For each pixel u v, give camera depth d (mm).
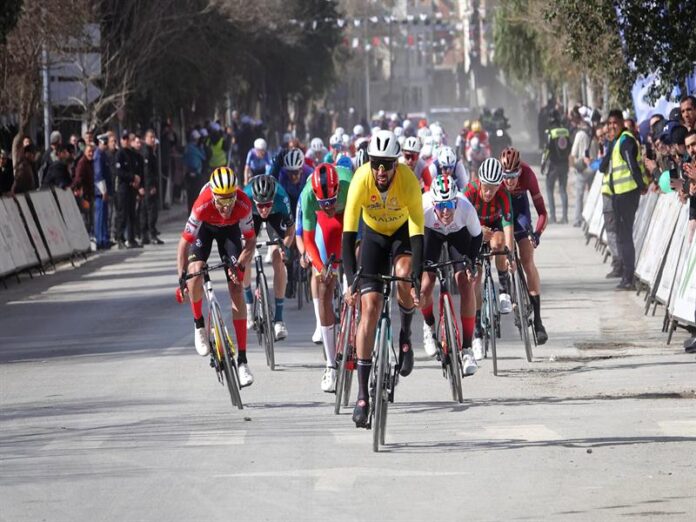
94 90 90375
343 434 24141
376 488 19703
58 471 21438
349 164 37531
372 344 23328
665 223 41094
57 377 32156
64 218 65500
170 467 21469
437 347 28781
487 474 20516
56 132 68438
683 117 38500
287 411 26844
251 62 153875
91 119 89750
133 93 99500
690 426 23875
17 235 57438
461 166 41781
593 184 67625
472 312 28594
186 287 28141
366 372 23328
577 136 74812
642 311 41406
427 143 64875
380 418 22703
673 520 17531
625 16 44781
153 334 39406
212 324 27375
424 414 26062
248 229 28281
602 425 24266
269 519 17984
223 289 51000
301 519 17953
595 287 48031
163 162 105188
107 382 31109
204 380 31016
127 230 73125
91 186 72438
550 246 64562
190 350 35938
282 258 35438
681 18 44156
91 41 87250
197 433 24438
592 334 37062
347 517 18000
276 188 36188
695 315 32312
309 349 36094
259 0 142250
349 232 23828
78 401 28641
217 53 121938
